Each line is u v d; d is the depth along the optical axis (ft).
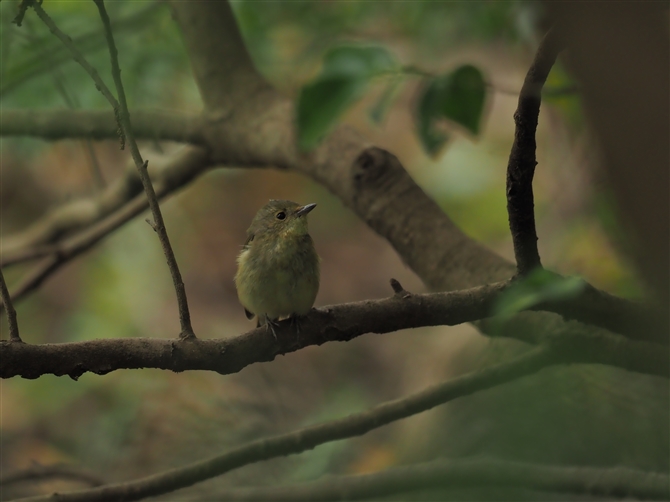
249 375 49.26
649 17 11.07
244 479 38.55
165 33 39.88
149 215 67.10
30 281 36.60
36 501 22.44
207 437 42.22
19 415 52.85
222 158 31.55
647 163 11.12
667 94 10.94
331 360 59.47
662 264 11.71
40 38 35.37
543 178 49.37
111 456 44.45
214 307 66.69
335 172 28.30
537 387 27.17
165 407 43.60
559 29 11.74
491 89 26.50
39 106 38.99
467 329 46.24
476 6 39.19
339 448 41.01
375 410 22.91
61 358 16.44
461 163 60.18
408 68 24.84
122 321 60.64
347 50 23.52
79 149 61.67
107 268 63.93
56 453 47.78
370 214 27.37
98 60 38.29
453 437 33.53
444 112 26.45
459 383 22.38
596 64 11.19
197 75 31.45
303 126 22.67
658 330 17.40
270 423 44.88
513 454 26.53
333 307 18.99
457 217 59.00
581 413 26.58
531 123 15.98
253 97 30.60
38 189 68.03
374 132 68.33
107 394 50.52
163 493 23.03
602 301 17.58
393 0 42.24
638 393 27.02
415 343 58.80
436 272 25.64
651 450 25.64
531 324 22.47
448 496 27.66
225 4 31.58
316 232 72.69
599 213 30.32
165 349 17.33
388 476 25.20
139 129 31.91
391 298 18.95
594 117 11.51
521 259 18.03
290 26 43.83
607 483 22.29
